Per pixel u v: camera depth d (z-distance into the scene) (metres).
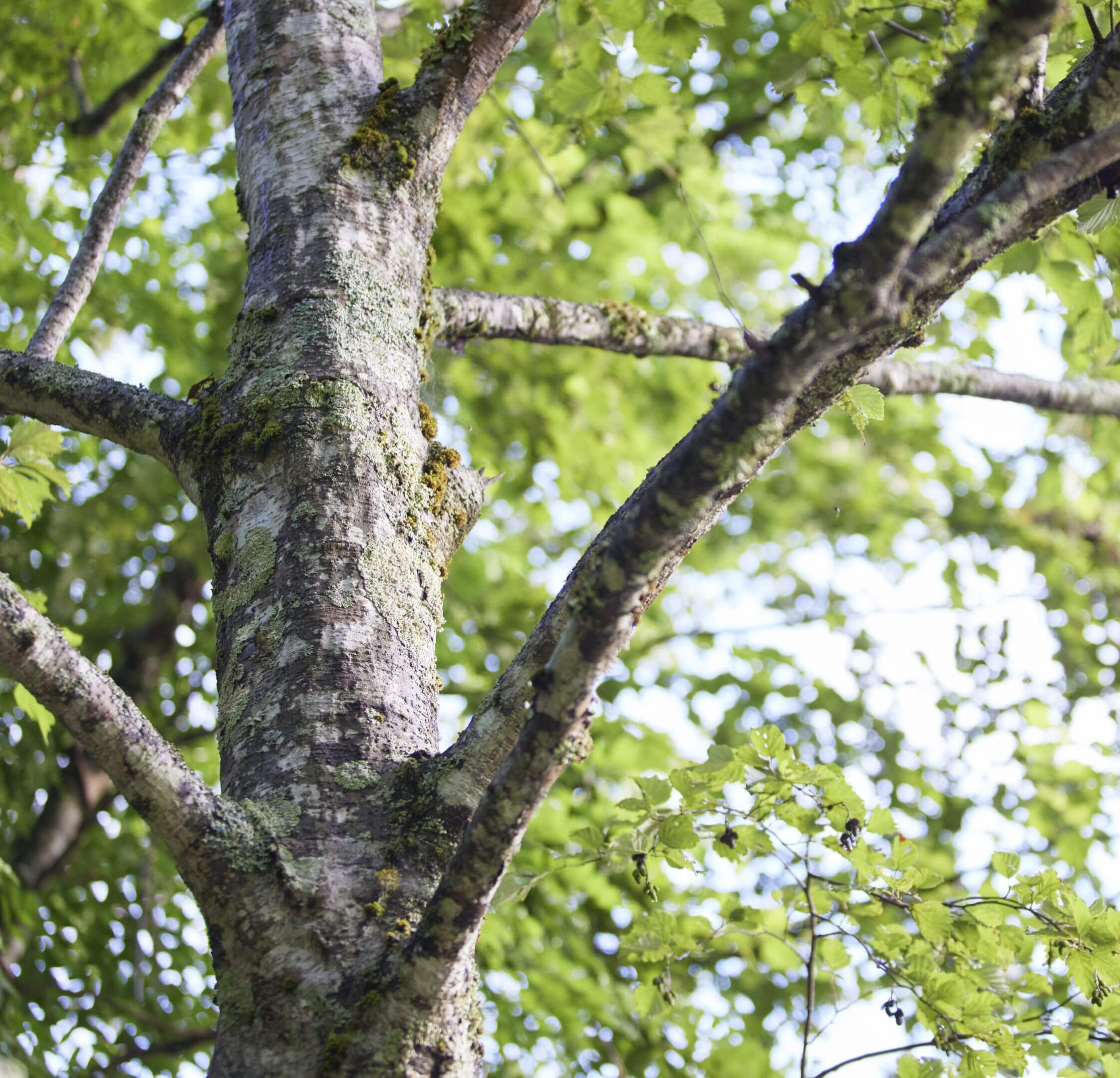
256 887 1.55
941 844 6.05
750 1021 5.50
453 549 2.10
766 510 7.30
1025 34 1.02
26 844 5.78
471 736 1.71
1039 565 7.14
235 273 6.19
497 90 4.48
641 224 6.12
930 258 1.22
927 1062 2.34
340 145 2.31
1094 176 1.74
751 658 6.79
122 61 5.49
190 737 5.85
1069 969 2.31
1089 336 3.16
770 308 6.76
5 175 5.22
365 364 2.07
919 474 7.50
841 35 2.95
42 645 1.48
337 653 1.78
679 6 3.10
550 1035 5.06
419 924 1.49
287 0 2.52
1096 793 5.52
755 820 2.51
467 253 5.86
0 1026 4.59
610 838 2.61
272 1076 1.44
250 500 1.95
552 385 6.20
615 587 1.29
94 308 5.75
